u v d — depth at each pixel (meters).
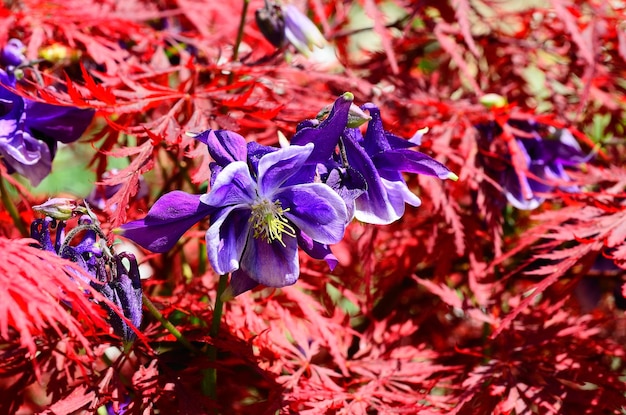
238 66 0.57
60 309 0.44
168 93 0.54
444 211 0.59
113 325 0.48
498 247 0.59
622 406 0.54
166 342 0.57
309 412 0.51
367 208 0.48
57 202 0.48
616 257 0.52
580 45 0.60
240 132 0.55
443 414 0.53
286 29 0.58
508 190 0.60
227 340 0.52
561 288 0.62
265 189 0.46
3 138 0.52
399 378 0.55
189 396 0.50
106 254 0.48
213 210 0.47
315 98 0.59
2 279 0.44
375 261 0.63
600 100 0.63
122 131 0.53
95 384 0.50
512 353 0.56
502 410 0.53
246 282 0.48
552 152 0.61
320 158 0.47
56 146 0.54
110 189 0.60
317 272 0.59
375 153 0.48
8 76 0.53
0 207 0.62
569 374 0.55
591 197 0.57
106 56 0.57
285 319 0.56
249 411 0.54
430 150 0.59
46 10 0.60
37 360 0.52
